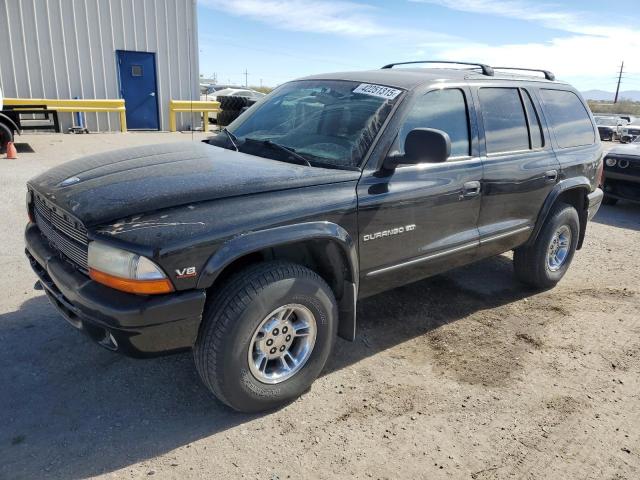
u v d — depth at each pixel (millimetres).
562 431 2990
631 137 27438
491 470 2662
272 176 2920
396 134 3320
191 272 2496
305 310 2984
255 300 2703
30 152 11164
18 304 4141
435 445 2824
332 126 3486
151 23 15961
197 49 17016
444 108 3715
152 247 2396
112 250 2434
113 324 2453
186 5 16422
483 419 3064
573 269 5785
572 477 2645
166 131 16969
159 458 2623
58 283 2750
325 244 3043
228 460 2633
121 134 15359
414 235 3502
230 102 16391
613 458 2791
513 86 4363
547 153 4535
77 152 11422
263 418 2975
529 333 4188
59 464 2545
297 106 3830
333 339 3193
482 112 3986
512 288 5105
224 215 2623
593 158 5074
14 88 14367
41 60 14562
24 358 3418
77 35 14906
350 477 2566
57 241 2949
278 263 2857
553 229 4750
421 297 4773
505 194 4121
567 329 4281
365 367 3568
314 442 2799
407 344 3920
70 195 2822
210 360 2701
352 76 3918
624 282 5426
